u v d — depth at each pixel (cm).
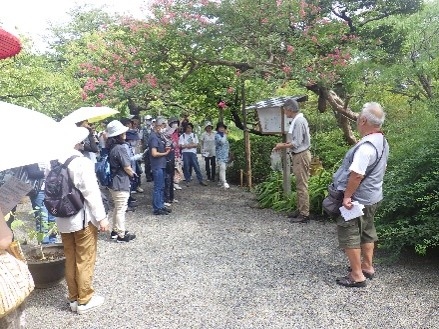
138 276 479
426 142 499
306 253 528
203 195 934
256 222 685
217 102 1124
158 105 1110
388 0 806
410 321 355
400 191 469
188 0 799
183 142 1051
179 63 905
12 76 948
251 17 745
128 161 599
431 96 766
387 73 758
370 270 439
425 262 480
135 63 870
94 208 388
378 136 407
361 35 831
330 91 821
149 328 362
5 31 194
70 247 396
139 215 769
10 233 224
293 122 649
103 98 854
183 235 632
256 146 1042
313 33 755
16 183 253
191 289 437
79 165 385
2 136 199
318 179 733
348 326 351
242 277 462
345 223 414
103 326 370
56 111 1038
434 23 842
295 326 354
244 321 366
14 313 225
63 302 421
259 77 795
